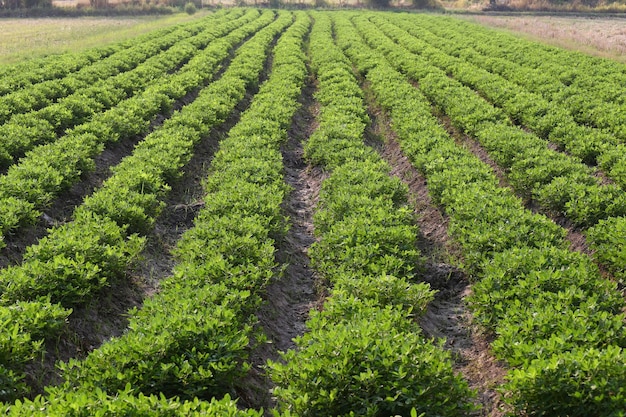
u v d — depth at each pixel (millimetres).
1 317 7887
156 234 13328
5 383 7090
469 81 25969
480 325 9531
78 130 17797
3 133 16812
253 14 61781
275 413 6492
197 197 15797
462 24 50938
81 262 9766
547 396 6656
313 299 11375
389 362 6891
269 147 17234
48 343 8555
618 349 6645
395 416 6488
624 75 25844
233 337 7918
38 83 23969
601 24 56469
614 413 6074
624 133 17797
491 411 7957
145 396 6762
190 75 26938
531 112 20203
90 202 12641
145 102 21312
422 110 20703
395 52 33125
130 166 15320
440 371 6941
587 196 12984
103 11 65500
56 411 6039
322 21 55250
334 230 11633
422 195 15898
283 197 15172
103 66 27875
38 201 12828
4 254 11289
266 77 30734
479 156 18406
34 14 62906
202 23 50750
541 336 7844
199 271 9703
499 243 10852
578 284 9078
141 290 11109
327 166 16781
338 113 20859
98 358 7344
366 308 8555
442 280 11484
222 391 7586
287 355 7648
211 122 20297
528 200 14875
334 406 6805
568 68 27156
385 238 11086
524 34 46812
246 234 11469
